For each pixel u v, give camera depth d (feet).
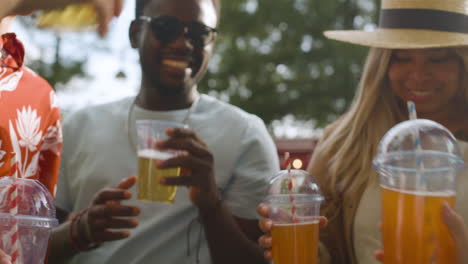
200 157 6.77
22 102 5.83
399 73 7.88
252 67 44.80
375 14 45.37
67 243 7.13
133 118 8.35
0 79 5.69
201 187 6.91
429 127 5.11
